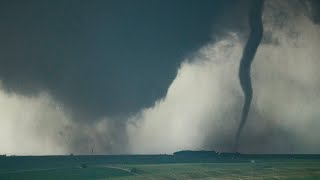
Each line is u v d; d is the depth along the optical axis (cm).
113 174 8894
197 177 8625
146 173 9088
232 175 8894
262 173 9188
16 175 8725
